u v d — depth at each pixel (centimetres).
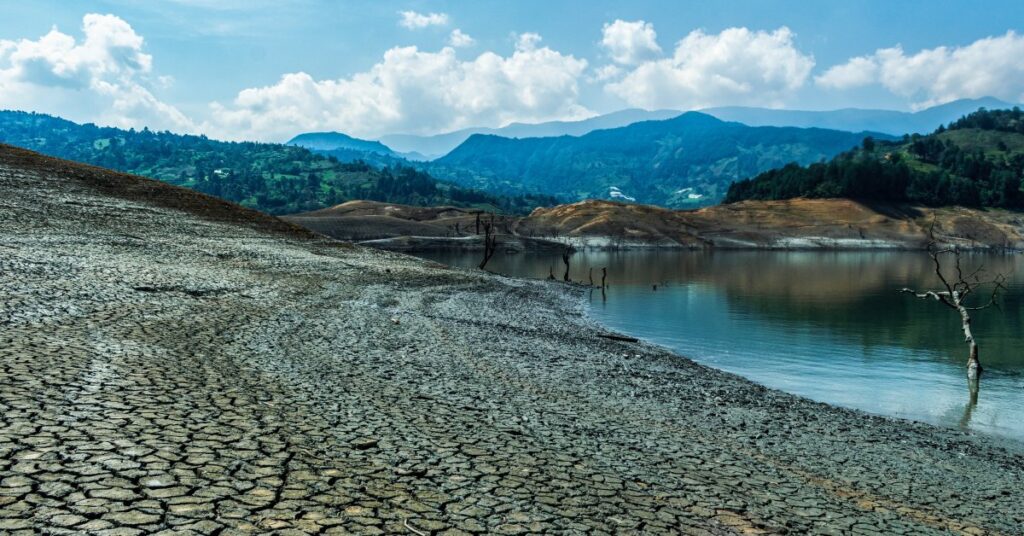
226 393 1392
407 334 2881
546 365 2589
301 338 2372
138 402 1215
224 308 2819
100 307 2327
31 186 6500
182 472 909
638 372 2722
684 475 1321
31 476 821
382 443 1209
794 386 3062
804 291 8756
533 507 1001
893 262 17800
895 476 1616
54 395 1173
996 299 8100
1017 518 1410
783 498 1274
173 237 5862
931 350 4338
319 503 880
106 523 731
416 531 839
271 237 7394
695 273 12481
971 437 2270
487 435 1391
